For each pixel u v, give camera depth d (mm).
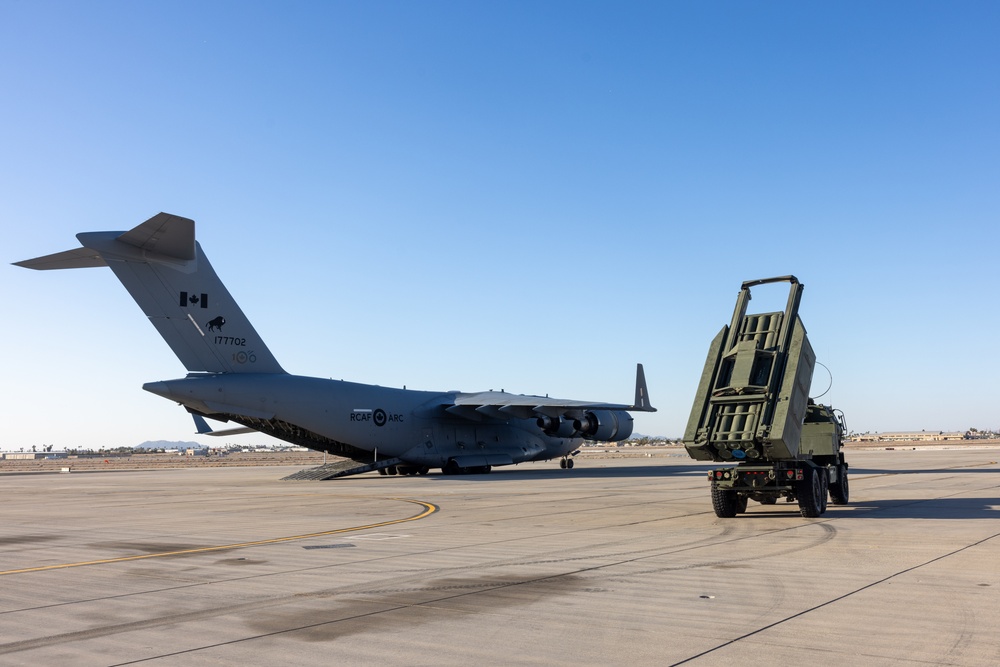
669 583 8422
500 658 5727
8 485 35125
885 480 27094
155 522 16234
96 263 27812
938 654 5625
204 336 30156
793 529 13227
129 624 6996
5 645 6332
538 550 11055
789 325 15430
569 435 38062
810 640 6043
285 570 9711
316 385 33062
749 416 14891
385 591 8234
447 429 37500
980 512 15742
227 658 5863
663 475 34594
